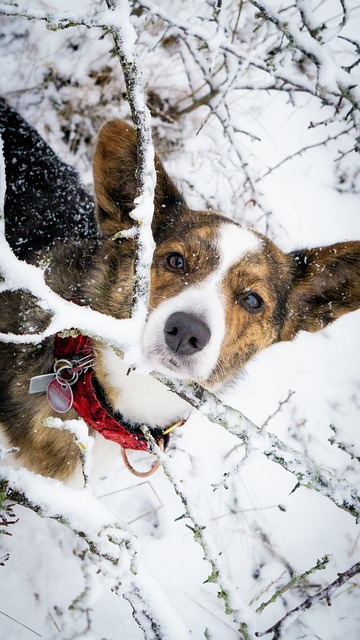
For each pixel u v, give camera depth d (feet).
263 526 1.99
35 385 1.42
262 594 1.88
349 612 1.87
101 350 1.45
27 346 1.49
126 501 1.91
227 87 2.05
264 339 1.61
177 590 1.82
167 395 1.51
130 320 1.00
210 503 1.97
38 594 1.70
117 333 0.98
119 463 1.93
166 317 1.30
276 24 1.74
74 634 1.65
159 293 1.42
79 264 1.56
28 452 1.51
